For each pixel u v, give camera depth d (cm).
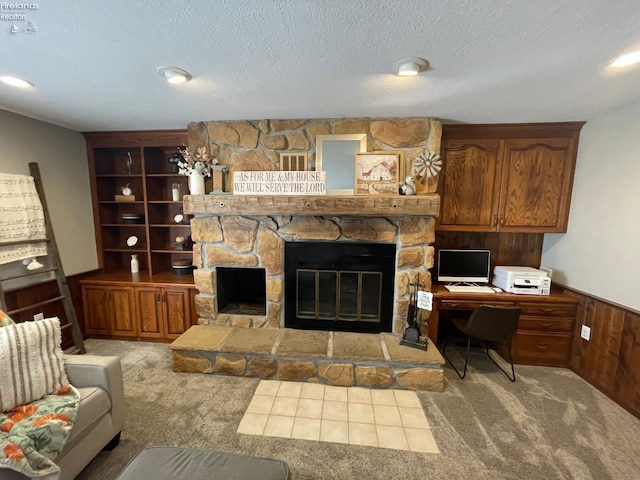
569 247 268
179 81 173
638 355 201
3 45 135
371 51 141
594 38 129
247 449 171
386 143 253
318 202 242
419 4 107
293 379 238
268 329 277
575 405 212
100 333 307
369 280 271
